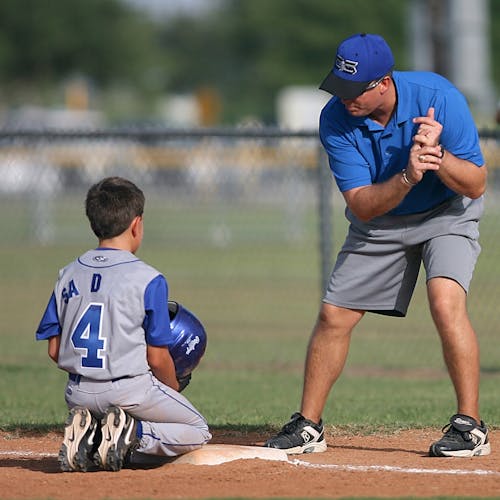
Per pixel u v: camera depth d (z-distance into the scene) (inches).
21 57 7017.7
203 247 3294.8
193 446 844.0
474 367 875.4
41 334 823.1
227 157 3245.6
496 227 2405.3
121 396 798.5
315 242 3410.4
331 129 877.2
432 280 872.9
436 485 774.5
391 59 845.8
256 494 744.3
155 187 3720.5
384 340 1801.2
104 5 7357.3
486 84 2731.3
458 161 838.5
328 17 6668.3
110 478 797.9
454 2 2578.7
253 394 1318.9
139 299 797.9
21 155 3334.2
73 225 3651.6
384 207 846.5
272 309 2162.9
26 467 863.1
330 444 963.3
